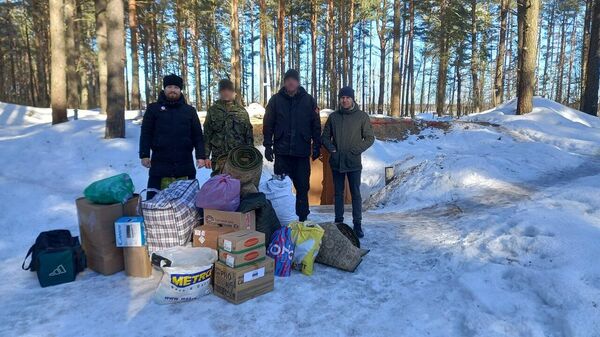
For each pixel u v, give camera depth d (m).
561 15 46.94
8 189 7.01
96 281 3.66
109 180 3.90
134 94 21.36
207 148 5.05
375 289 3.52
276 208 4.45
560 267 3.47
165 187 4.54
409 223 5.80
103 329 2.85
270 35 33.47
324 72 37.78
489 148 11.61
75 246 3.87
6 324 2.91
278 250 3.82
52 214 6.14
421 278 3.73
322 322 2.96
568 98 45.41
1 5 26.06
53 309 3.13
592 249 3.65
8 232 5.41
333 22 28.73
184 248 3.43
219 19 33.41
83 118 14.59
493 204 6.21
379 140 12.55
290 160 5.05
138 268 3.73
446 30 26.14
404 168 9.82
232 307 3.16
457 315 3.01
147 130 4.45
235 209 3.89
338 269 3.96
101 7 17.05
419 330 2.84
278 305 3.21
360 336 2.79
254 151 4.40
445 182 7.75
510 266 3.67
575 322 2.68
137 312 3.08
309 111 4.98
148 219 3.73
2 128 14.03
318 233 3.94
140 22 25.69
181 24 28.78
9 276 3.84
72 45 19.33
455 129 13.50
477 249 4.26
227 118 4.97
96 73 38.47
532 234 4.29
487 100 50.91
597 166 8.38
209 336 2.77
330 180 8.77
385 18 31.41
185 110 4.54
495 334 2.71
